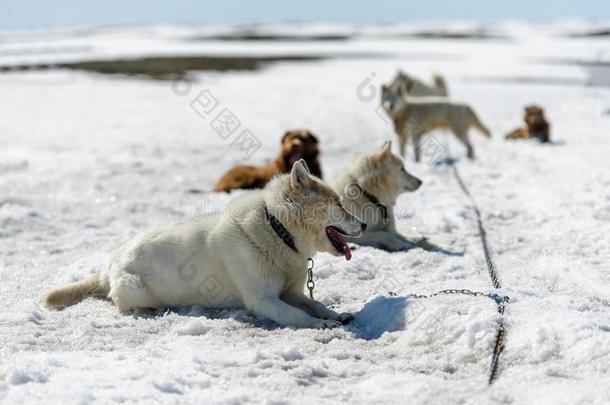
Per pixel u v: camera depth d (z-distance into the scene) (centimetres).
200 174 1068
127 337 404
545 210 713
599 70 2908
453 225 703
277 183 450
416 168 1070
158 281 457
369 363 358
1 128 1580
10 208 798
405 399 311
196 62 3872
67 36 10106
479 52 4475
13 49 5500
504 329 368
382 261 574
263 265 438
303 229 439
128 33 11588
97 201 872
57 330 416
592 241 593
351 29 12231
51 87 2530
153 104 2073
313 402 308
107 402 297
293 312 423
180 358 359
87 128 1598
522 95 2052
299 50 5112
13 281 537
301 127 1602
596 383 304
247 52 4894
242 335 406
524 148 1178
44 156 1220
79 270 553
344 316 430
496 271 532
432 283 495
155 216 791
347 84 2622
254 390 319
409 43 6072
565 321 361
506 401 305
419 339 382
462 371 343
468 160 1117
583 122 1459
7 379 316
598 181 794
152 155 1246
